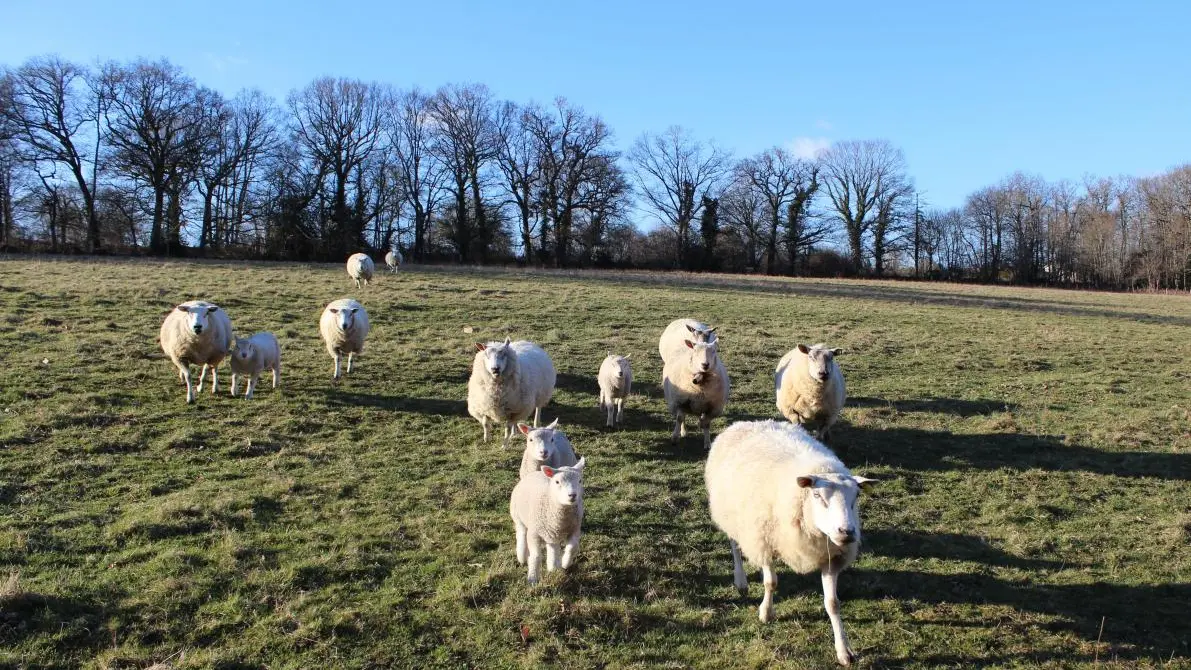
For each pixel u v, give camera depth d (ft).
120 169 171.53
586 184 224.94
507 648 19.69
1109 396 51.67
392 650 19.43
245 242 192.75
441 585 22.62
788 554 20.39
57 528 25.27
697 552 26.00
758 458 22.43
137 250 175.11
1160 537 27.86
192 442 35.32
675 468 35.40
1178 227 223.10
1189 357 68.95
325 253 188.03
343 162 198.80
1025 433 41.88
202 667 18.20
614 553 25.36
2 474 29.78
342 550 24.63
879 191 246.27
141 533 25.09
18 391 40.22
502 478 32.86
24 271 82.07
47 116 166.40
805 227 248.73
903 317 89.40
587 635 20.47
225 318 45.32
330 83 193.67
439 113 210.79
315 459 34.32
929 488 33.40
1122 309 121.49
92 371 45.73
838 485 18.85
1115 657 20.11
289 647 19.33
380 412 42.52
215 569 22.84
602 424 42.86
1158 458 37.45
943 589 23.86
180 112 175.01
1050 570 25.26
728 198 247.50
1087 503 31.68
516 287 97.50
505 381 37.17
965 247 275.80
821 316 86.94
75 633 19.33
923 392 52.37
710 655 19.88
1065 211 257.75
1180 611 22.59
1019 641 20.84
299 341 59.11
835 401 40.37
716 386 38.40
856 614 22.13
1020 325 86.84
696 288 113.50
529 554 23.31
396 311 73.67
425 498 29.94
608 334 69.41
